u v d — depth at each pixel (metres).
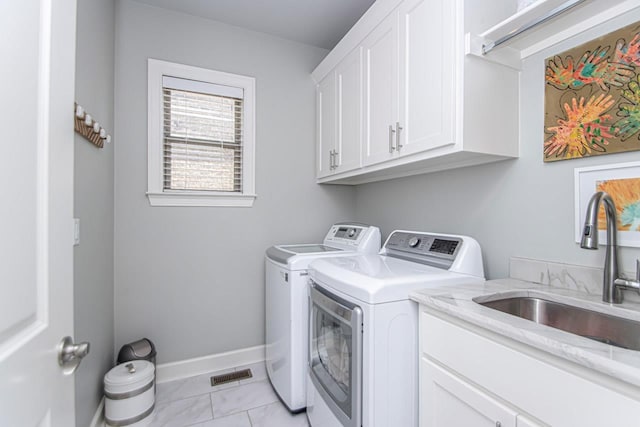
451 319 0.99
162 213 2.12
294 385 1.70
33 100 0.57
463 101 1.21
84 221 1.39
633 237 1.01
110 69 1.86
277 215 2.47
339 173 2.17
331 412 1.32
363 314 1.11
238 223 2.34
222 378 2.13
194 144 2.24
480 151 1.26
